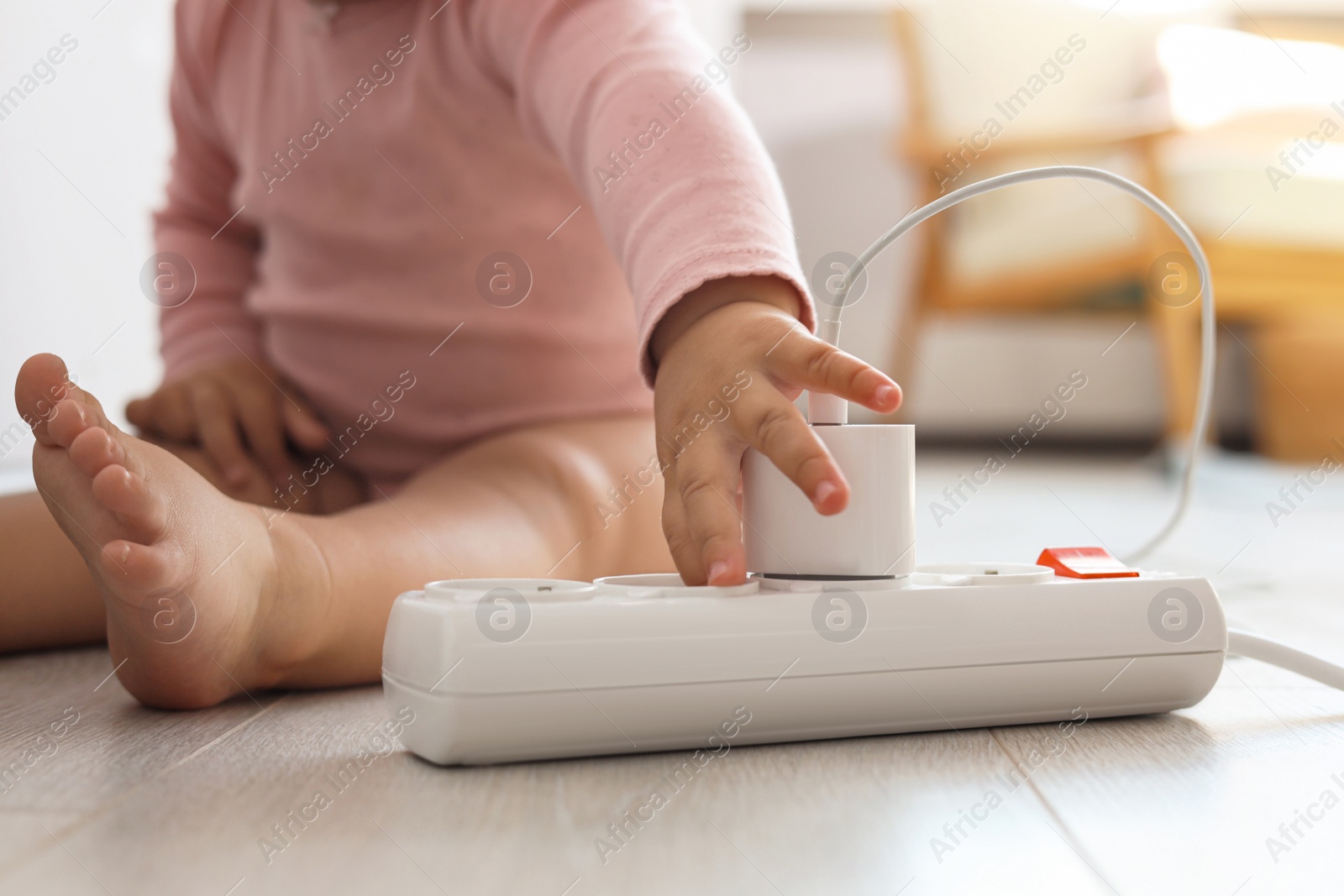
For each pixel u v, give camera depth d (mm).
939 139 2529
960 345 3170
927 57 2539
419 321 846
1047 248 2441
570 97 718
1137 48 2625
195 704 567
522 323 846
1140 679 523
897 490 505
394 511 667
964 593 503
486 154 831
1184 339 2314
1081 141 2320
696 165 629
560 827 386
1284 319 2775
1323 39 2998
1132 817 400
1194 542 1443
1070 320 2844
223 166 1018
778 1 3252
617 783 435
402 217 845
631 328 889
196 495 536
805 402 530
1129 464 2795
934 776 447
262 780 443
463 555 658
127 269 1734
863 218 3293
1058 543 1354
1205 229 2301
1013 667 502
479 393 858
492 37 784
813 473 476
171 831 383
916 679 490
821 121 3297
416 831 382
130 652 535
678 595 475
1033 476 2457
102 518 506
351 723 542
